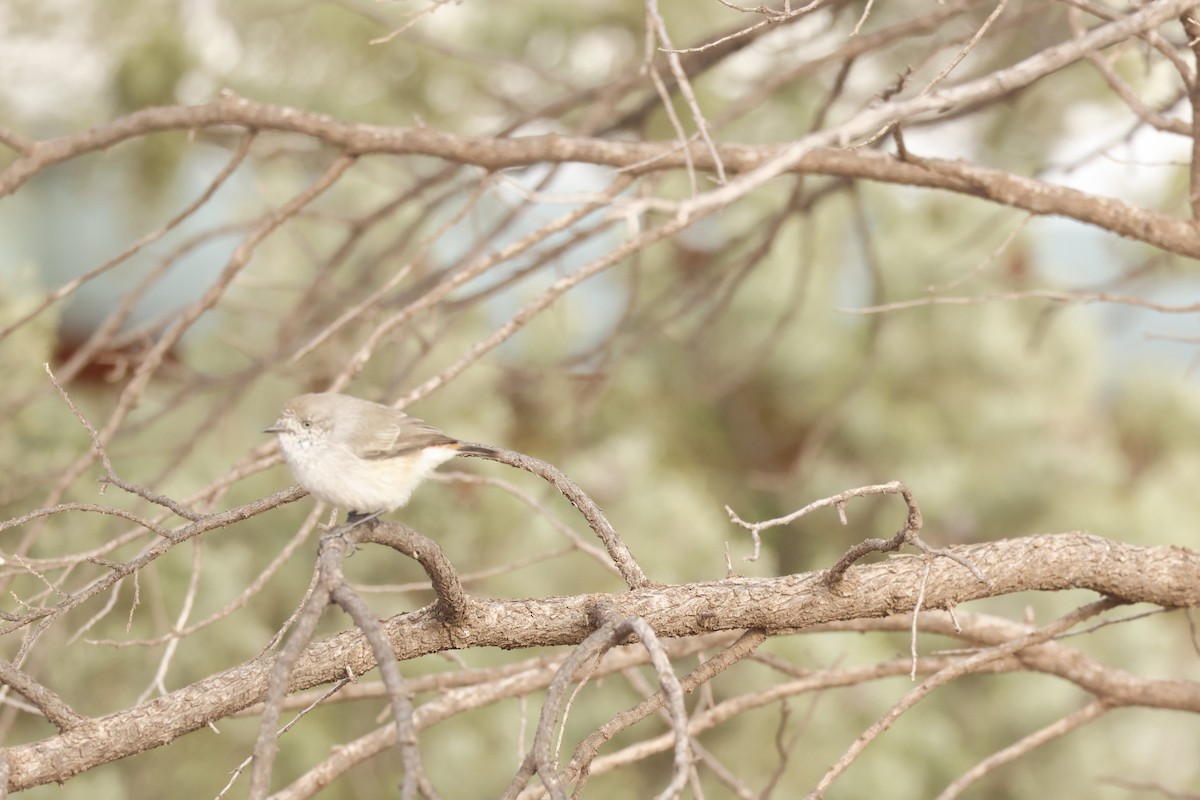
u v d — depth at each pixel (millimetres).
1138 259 15148
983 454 16219
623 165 8648
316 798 12273
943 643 13859
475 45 16922
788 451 17547
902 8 14727
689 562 13727
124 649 10578
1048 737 8133
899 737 13555
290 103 15094
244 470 7809
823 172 8531
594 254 18062
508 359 16406
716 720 8078
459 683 8281
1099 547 6613
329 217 10258
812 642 13031
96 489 10070
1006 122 15133
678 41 16703
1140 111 8172
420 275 13688
